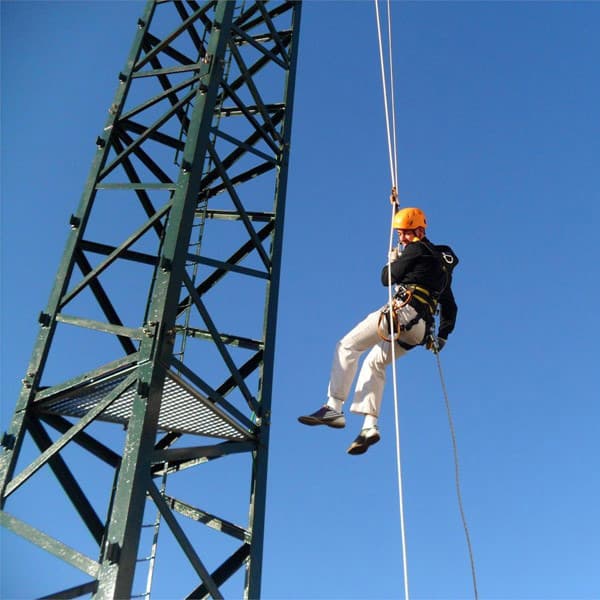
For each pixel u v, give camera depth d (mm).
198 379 8859
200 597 8773
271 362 10094
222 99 12211
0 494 8562
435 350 8812
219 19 11297
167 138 11070
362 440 8227
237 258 11070
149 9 12312
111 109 11219
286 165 11828
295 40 13289
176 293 8867
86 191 10469
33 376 9305
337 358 8523
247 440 9531
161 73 11211
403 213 8953
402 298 8445
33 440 9109
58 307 9633
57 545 7805
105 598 7023
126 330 8805
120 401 9344
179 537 7852
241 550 8984
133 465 7715
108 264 9789
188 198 9539
